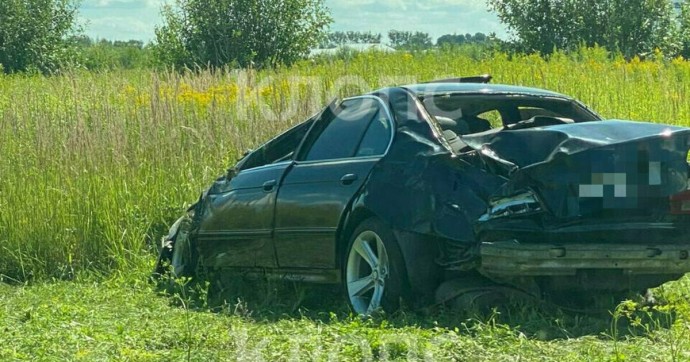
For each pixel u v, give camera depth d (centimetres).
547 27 5216
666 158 793
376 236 842
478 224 780
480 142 827
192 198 1392
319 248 906
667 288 938
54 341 760
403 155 842
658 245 782
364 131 902
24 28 5616
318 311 918
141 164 1394
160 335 778
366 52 3297
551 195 778
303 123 1043
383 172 846
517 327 759
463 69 2581
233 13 4800
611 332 748
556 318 801
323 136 948
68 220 1289
